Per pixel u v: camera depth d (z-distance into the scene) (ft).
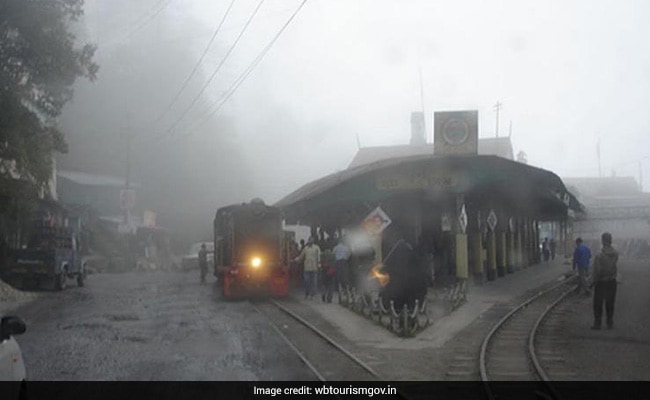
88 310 76.43
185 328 60.49
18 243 113.80
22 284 104.01
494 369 41.86
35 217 115.03
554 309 74.74
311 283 88.12
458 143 88.58
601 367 42.11
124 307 79.51
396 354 46.96
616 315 68.85
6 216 96.78
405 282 63.46
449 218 99.25
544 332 57.11
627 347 49.52
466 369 41.70
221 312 73.67
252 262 88.74
